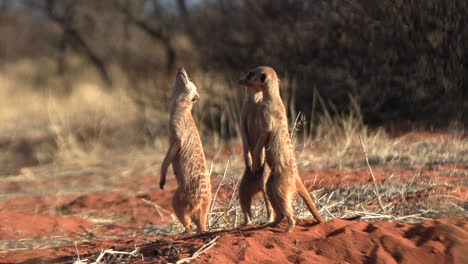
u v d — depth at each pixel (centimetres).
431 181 1441
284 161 995
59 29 5709
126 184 1972
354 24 2461
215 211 1280
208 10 3098
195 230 1151
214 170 1855
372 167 1736
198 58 3009
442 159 1752
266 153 1011
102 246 1021
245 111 1069
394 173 1600
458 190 1345
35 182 2134
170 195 1727
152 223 1412
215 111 2791
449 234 952
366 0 2406
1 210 1619
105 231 1358
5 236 1259
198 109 2819
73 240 1227
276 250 907
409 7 2322
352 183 1509
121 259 912
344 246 922
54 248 1073
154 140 2742
